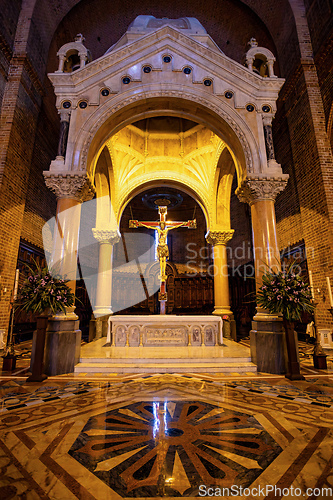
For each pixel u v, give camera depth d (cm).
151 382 479
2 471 220
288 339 524
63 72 712
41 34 1042
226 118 706
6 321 828
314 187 905
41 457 242
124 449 255
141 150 1130
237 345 784
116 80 714
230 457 242
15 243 894
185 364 573
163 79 723
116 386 456
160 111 777
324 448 256
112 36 1337
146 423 312
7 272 848
